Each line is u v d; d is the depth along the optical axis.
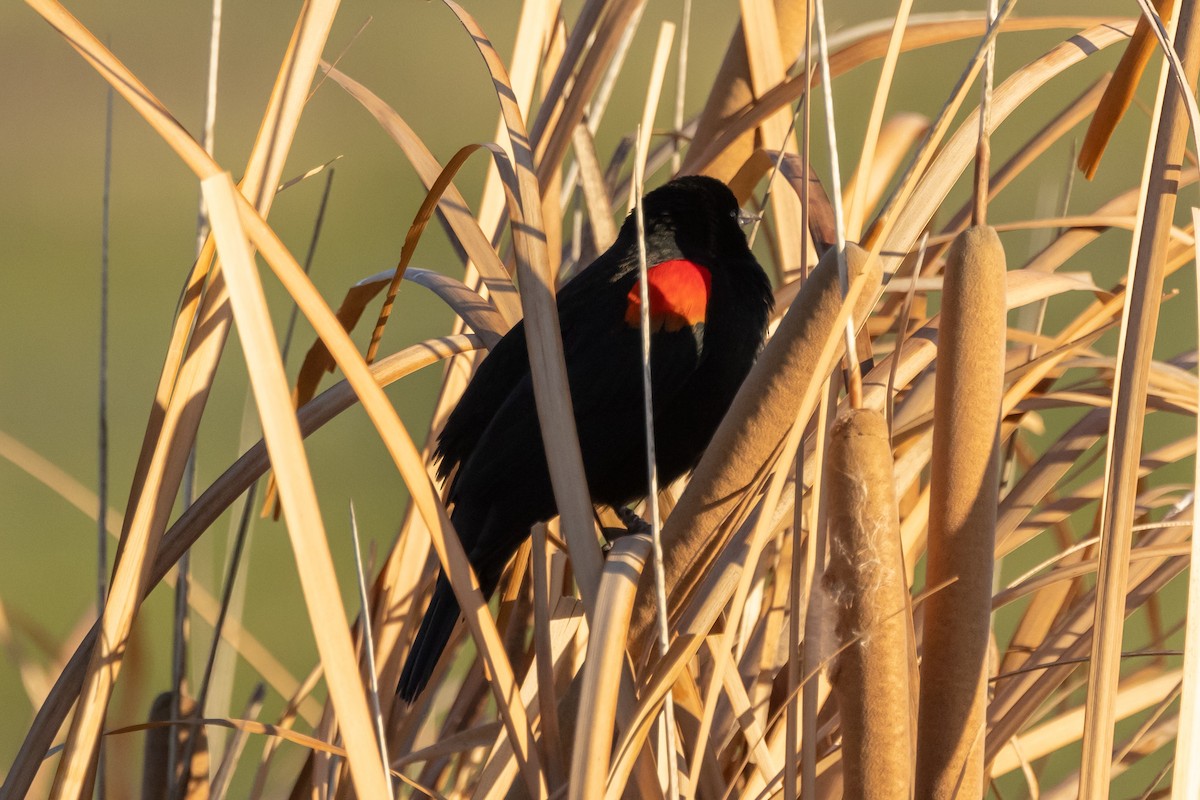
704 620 3.52
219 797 5.06
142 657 5.70
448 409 6.05
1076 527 10.75
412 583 5.24
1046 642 4.61
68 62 32.75
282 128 4.04
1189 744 2.96
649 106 5.36
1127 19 4.77
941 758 3.20
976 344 3.04
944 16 5.67
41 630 6.43
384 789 3.04
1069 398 4.59
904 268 5.63
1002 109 4.39
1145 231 3.33
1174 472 13.33
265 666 6.31
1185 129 3.37
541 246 3.84
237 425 17.19
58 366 20.27
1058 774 10.09
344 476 15.91
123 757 5.60
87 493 6.27
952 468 3.10
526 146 4.04
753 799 4.17
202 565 6.84
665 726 3.75
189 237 26.78
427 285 5.17
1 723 10.84
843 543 2.93
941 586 3.13
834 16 26.14
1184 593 11.29
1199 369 5.26
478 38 4.35
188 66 31.38
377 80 30.47
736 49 6.25
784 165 5.48
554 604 4.79
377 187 27.62
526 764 3.32
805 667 3.27
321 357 5.57
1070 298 16.33
